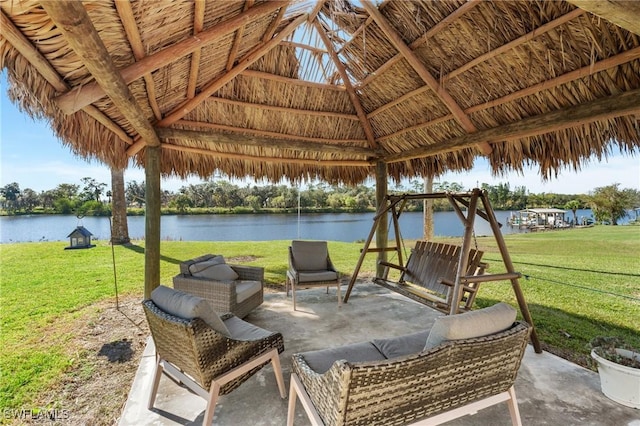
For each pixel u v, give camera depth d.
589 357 2.96
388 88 4.27
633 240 11.52
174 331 1.88
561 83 2.82
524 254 9.16
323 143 5.04
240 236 13.88
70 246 9.26
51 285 5.50
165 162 4.65
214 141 4.28
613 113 2.59
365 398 1.37
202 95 3.75
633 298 4.80
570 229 16.30
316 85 4.48
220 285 3.46
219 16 2.41
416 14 3.05
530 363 2.80
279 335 2.31
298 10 3.38
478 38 2.95
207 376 1.88
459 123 4.01
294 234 14.41
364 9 3.31
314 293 5.16
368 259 8.45
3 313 4.16
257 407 2.19
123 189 10.28
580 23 2.36
